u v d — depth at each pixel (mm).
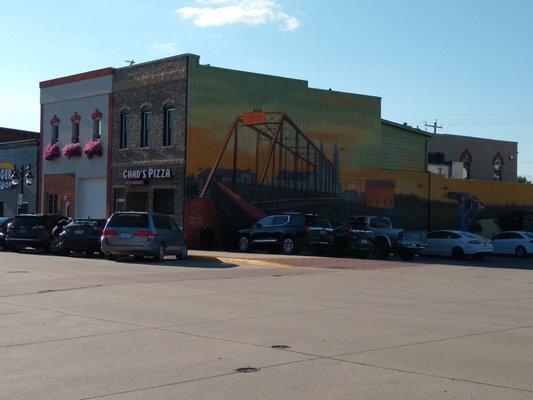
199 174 35094
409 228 41812
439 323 11812
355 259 28891
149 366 8430
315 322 11727
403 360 8797
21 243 29984
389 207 41312
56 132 43719
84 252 29688
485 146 60125
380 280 20328
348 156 40469
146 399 6996
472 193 44094
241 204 36188
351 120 40656
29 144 45750
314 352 9242
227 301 14375
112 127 39375
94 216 40750
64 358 8875
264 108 37219
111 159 39344
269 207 37094
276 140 37562
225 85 35969
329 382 7664
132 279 18703
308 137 38812
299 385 7531
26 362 8648
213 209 35406
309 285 18234
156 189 36562
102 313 12562
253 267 24125
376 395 7125
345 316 12469
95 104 40625
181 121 35062
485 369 8336
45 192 44281
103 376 7934
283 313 12742
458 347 9672
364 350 9398
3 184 48188
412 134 45312
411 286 18703
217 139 35656
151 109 37000
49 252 30797
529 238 38000
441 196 43031
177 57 35406
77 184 41688
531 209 46250
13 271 20609
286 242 30359
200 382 7664
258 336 10375
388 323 11734
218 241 35344
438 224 42844
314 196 38844
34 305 13562
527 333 10891
